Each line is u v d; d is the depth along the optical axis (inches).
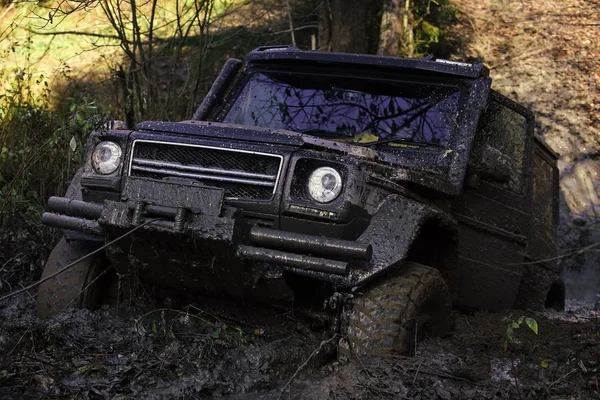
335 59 253.3
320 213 198.8
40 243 279.9
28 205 290.4
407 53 525.0
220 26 519.8
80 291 221.5
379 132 241.8
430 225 218.4
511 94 583.5
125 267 212.2
